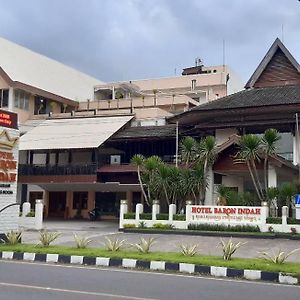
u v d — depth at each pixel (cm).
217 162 2452
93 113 3797
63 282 1001
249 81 3231
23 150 3431
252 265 1182
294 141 2730
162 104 4025
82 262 1329
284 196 2208
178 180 2427
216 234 2088
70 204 3709
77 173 3378
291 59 3159
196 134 3131
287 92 2933
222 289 964
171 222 2278
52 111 4016
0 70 3703
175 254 1383
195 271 1193
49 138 3391
